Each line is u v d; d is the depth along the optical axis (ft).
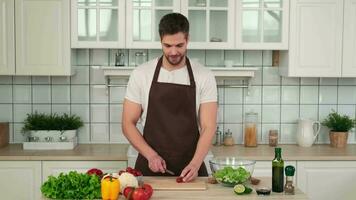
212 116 8.47
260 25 11.73
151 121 8.72
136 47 11.60
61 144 11.87
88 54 12.71
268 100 12.98
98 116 12.85
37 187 11.13
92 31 11.64
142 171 8.59
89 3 11.59
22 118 12.80
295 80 12.96
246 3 11.73
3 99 12.74
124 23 11.55
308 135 12.42
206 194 6.78
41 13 11.46
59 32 11.51
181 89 8.49
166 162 8.74
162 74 8.61
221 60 12.81
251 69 11.86
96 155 11.13
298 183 11.30
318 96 13.04
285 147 12.44
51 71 11.59
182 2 11.58
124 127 8.50
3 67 11.53
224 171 7.18
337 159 11.28
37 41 11.51
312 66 11.80
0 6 11.43
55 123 11.96
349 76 11.85
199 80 8.52
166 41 7.63
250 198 6.59
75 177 6.52
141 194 6.29
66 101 12.80
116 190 6.36
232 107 12.95
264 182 7.53
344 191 11.38
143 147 8.11
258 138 13.05
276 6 11.75
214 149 12.05
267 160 11.17
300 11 11.69
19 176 11.10
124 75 11.98
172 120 8.66
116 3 11.59
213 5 11.69
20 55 11.52
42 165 11.10
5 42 11.50
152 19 11.59
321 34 11.74
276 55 12.83
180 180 7.39
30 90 12.74
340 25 11.75
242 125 12.98
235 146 12.55
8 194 11.14
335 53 11.80
